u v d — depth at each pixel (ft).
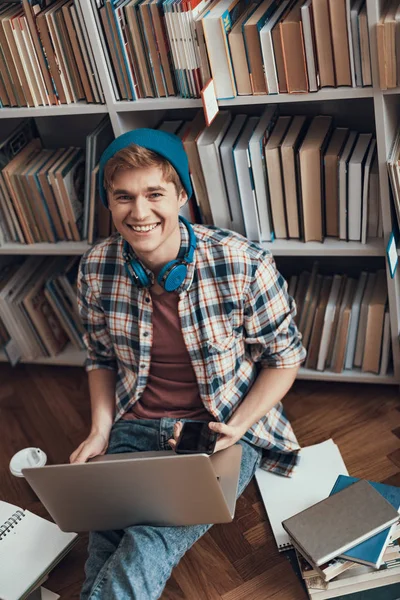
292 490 6.19
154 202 5.15
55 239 7.22
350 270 7.43
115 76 6.09
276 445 6.10
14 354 8.01
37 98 6.47
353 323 6.74
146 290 5.64
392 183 5.72
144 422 5.91
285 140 6.13
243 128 6.40
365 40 5.20
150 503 5.11
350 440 6.68
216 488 4.86
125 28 5.80
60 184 6.81
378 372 6.95
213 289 5.60
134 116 6.56
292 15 5.40
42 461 6.77
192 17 5.51
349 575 5.37
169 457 4.71
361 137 6.31
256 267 5.57
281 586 5.61
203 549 5.98
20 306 7.65
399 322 6.52
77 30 5.93
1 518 6.15
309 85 5.52
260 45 5.48
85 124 7.43
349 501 5.62
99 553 5.42
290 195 6.25
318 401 7.16
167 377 5.93
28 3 5.96
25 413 7.72
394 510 5.45
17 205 7.06
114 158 5.07
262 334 5.80
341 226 6.28
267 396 5.82
